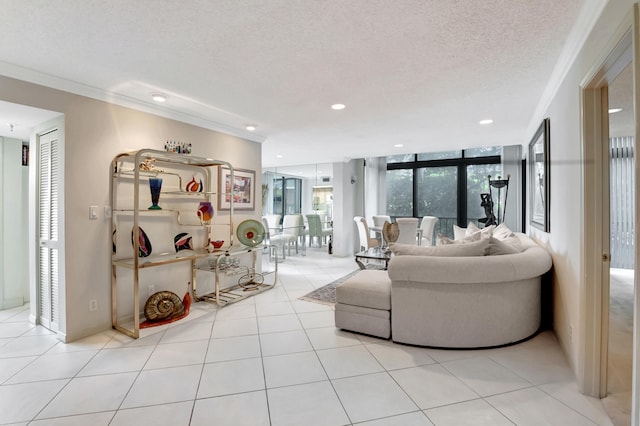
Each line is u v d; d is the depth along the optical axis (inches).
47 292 113.6
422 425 65.1
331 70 96.3
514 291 99.7
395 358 93.7
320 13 67.4
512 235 144.3
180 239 140.3
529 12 67.4
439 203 272.5
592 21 65.3
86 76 100.2
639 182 46.4
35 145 115.6
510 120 151.0
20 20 69.8
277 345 102.8
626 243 213.5
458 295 97.7
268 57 88.0
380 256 162.2
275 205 317.1
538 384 79.6
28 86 95.2
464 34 76.2
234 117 146.7
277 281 189.0
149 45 81.2
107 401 73.4
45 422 66.3
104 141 113.4
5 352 97.6
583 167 73.8
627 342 106.0
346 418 67.4
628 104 130.5
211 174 157.5
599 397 73.8
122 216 119.3
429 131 173.6
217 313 133.6
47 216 111.9
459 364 89.8
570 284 86.4
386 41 79.4
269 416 68.1
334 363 90.8
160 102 125.5
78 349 99.7
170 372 86.0
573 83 81.7
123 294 120.2
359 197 301.1
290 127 165.3
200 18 69.3
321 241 309.3
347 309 112.0
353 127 165.5
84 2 63.4
